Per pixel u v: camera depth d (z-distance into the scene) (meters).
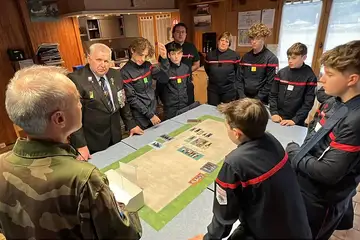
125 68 2.38
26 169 0.68
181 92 2.87
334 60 0.96
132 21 4.50
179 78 2.81
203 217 1.13
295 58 2.14
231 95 3.26
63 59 3.67
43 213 0.67
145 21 4.37
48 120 0.68
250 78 2.82
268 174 0.82
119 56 4.80
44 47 3.41
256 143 0.86
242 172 0.82
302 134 1.89
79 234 0.71
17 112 0.66
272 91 2.45
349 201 1.32
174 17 4.44
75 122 0.77
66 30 3.62
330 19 3.20
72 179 0.67
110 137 2.09
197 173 1.44
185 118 2.33
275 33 3.68
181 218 1.12
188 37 4.69
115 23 4.69
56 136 0.72
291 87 2.26
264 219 0.83
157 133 2.03
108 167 1.55
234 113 0.86
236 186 0.84
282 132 1.94
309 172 1.08
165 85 2.83
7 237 0.76
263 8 3.68
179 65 2.81
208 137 1.89
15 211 0.70
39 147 0.69
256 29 2.60
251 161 0.83
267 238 0.85
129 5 3.57
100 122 1.97
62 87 0.70
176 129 2.08
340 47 0.97
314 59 3.48
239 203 0.87
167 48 3.13
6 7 3.12
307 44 3.48
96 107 1.92
